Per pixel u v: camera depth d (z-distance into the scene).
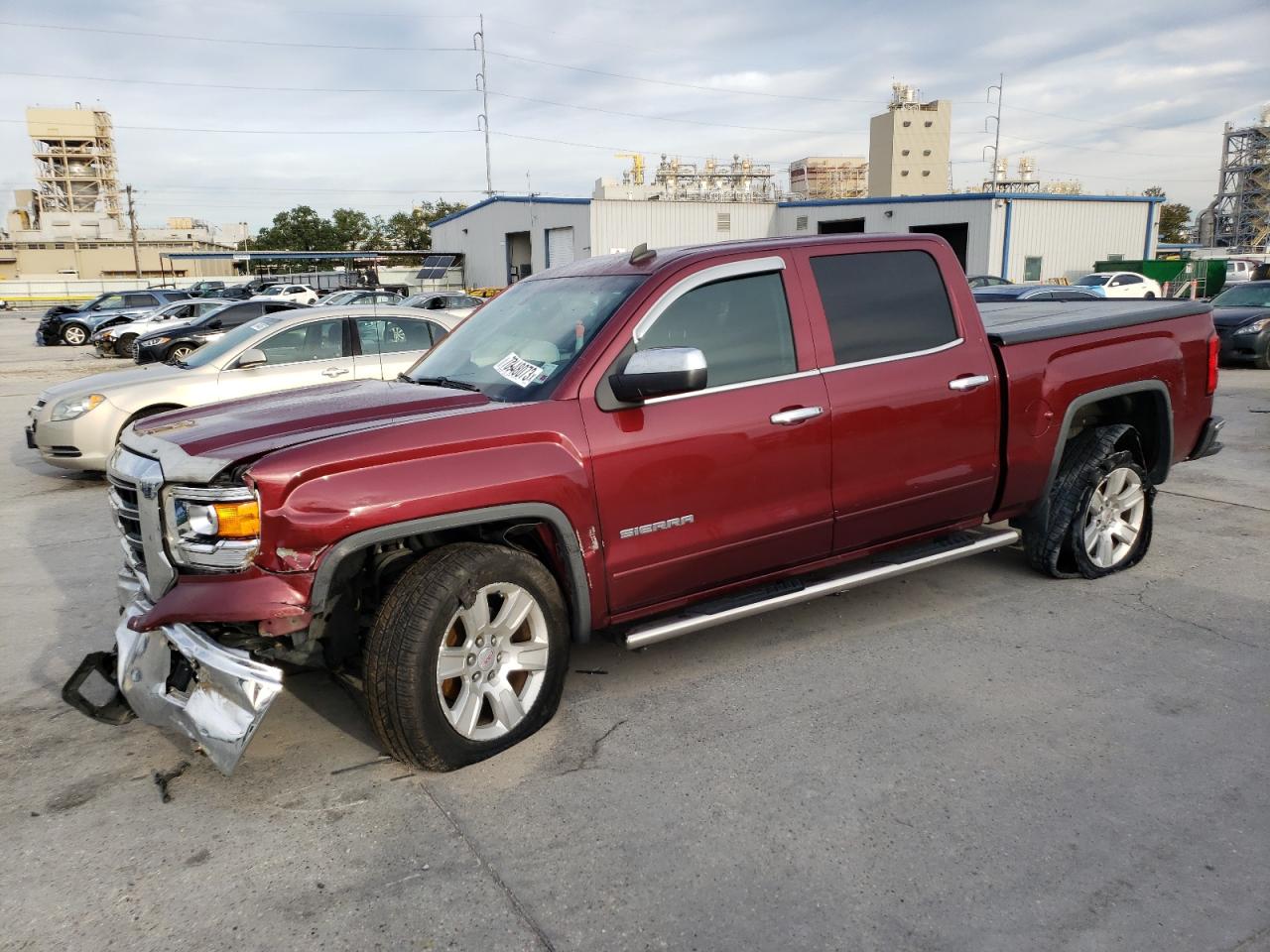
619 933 2.48
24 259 104.50
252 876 2.76
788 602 3.96
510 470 3.22
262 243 97.94
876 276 4.20
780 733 3.54
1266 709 3.65
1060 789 3.11
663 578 3.66
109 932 2.53
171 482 3.02
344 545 2.95
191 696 3.06
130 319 27.44
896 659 4.18
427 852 2.85
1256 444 9.08
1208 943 2.40
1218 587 5.01
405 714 3.10
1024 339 4.57
